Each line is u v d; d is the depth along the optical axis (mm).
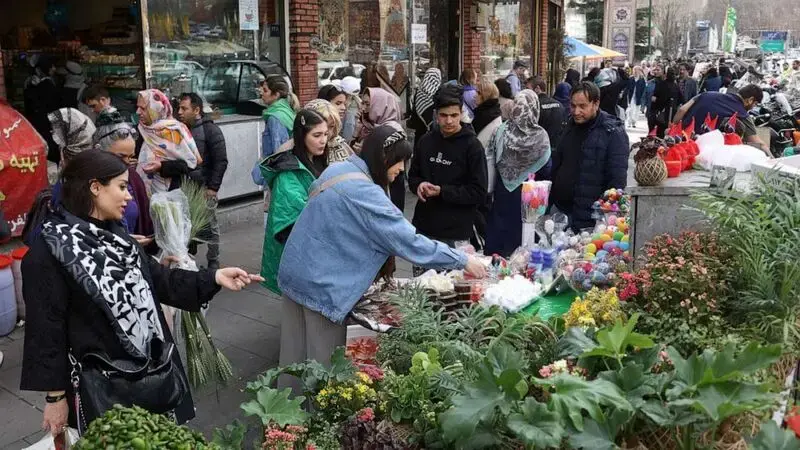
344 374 2494
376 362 2770
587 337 2396
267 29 8992
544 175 5309
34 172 5664
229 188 8242
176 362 2689
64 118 4766
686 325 2465
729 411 1763
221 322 5352
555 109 7211
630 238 3330
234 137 8211
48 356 2398
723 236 2756
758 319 2506
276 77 6035
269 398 2373
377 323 3205
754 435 1869
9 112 5695
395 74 10312
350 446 2254
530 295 3461
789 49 66125
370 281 3189
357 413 2307
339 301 3141
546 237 4379
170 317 3617
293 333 3416
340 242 3146
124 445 1813
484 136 5410
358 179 3139
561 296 3658
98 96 5812
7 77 9047
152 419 1910
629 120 22453
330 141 4543
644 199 3270
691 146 3908
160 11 7902
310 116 4055
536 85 11008
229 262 6875
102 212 2527
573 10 28078
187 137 5156
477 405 1952
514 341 2568
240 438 2297
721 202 2828
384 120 7500
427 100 8266
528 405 1881
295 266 3232
